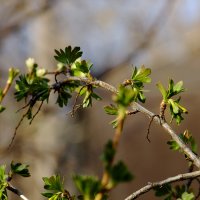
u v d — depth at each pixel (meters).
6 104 6.19
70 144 6.96
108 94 5.75
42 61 7.44
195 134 13.41
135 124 8.48
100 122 8.10
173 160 14.06
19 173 1.54
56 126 6.84
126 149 14.12
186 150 1.46
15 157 6.34
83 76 1.68
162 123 1.49
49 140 6.78
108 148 0.77
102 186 0.78
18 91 1.67
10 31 7.11
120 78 7.09
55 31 7.56
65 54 1.67
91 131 7.28
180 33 8.95
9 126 6.27
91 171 6.89
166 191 1.57
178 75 12.82
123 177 0.76
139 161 14.09
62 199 1.46
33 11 7.12
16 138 6.36
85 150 7.09
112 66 6.75
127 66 7.04
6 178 1.54
